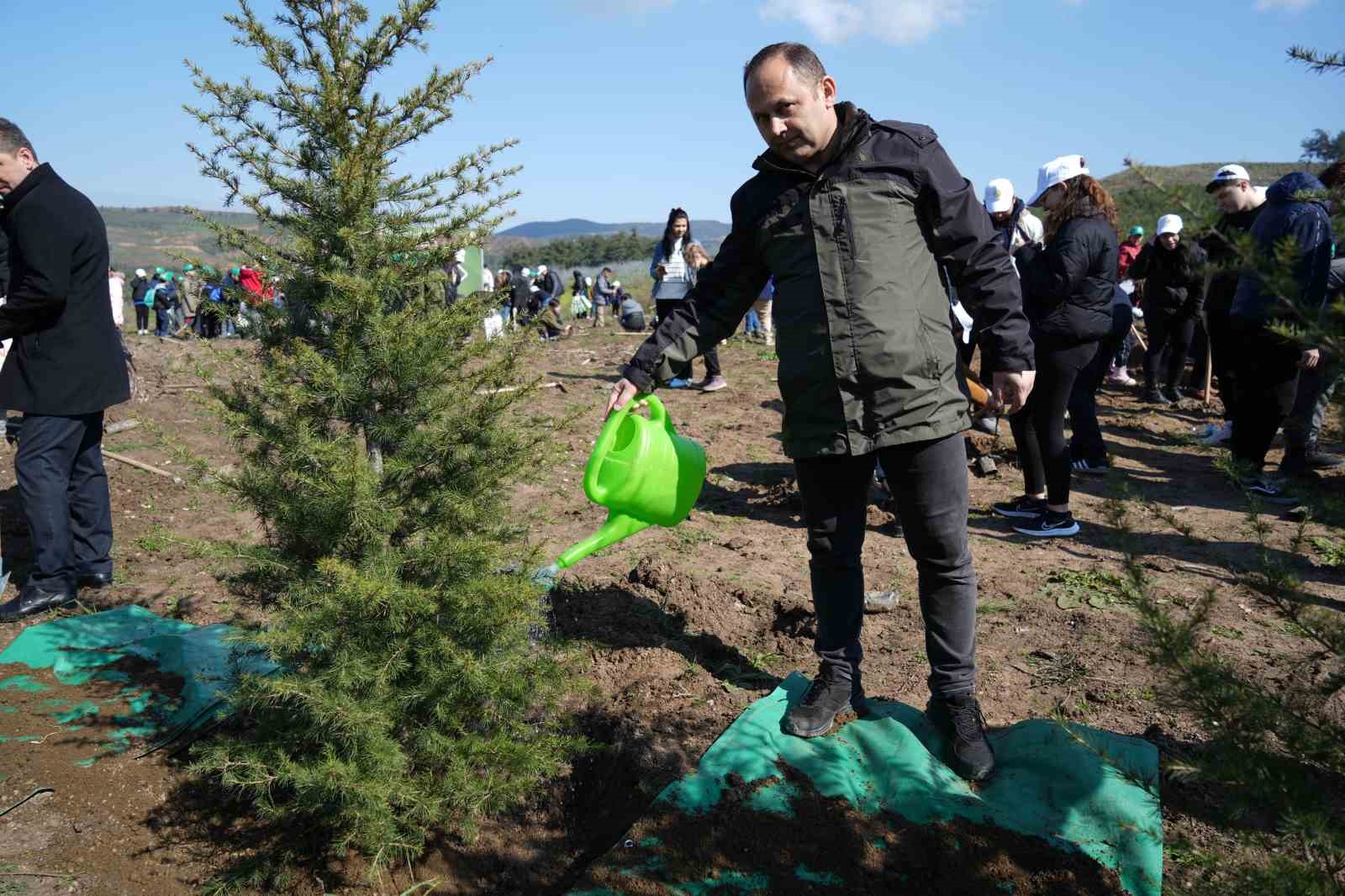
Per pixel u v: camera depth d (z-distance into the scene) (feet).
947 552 8.87
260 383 8.54
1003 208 18.29
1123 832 7.81
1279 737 5.62
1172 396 31.48
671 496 9.24
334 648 8.05
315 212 8.36
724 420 27.71
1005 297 8.54
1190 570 14.84
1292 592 6.05
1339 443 5.14
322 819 8.46
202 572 15.21
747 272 9.43
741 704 10.39
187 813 9.18
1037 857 7.64
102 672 11.64
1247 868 5.45
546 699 9.28
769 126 8.15
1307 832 5.12
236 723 10.16
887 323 8.30
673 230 30.42
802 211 8.49
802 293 8.63
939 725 9.25
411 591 7.95
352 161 7.98
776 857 7.80
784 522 18.16
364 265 8.31
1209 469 22.43
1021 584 14.38
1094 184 15.43
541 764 8.66
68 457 13.66
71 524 13.91
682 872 7.72
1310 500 6.57
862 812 8.26
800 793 8.42
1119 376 34.94
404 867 8.54
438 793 8.51
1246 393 18.78
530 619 8.73
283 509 7.98
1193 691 5.76
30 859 8.48
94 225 13.41
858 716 9.59
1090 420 21.66
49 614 13.61
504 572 9.14
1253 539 16.35
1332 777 5.86
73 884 8.20
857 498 9.23
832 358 8.50
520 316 9.12
